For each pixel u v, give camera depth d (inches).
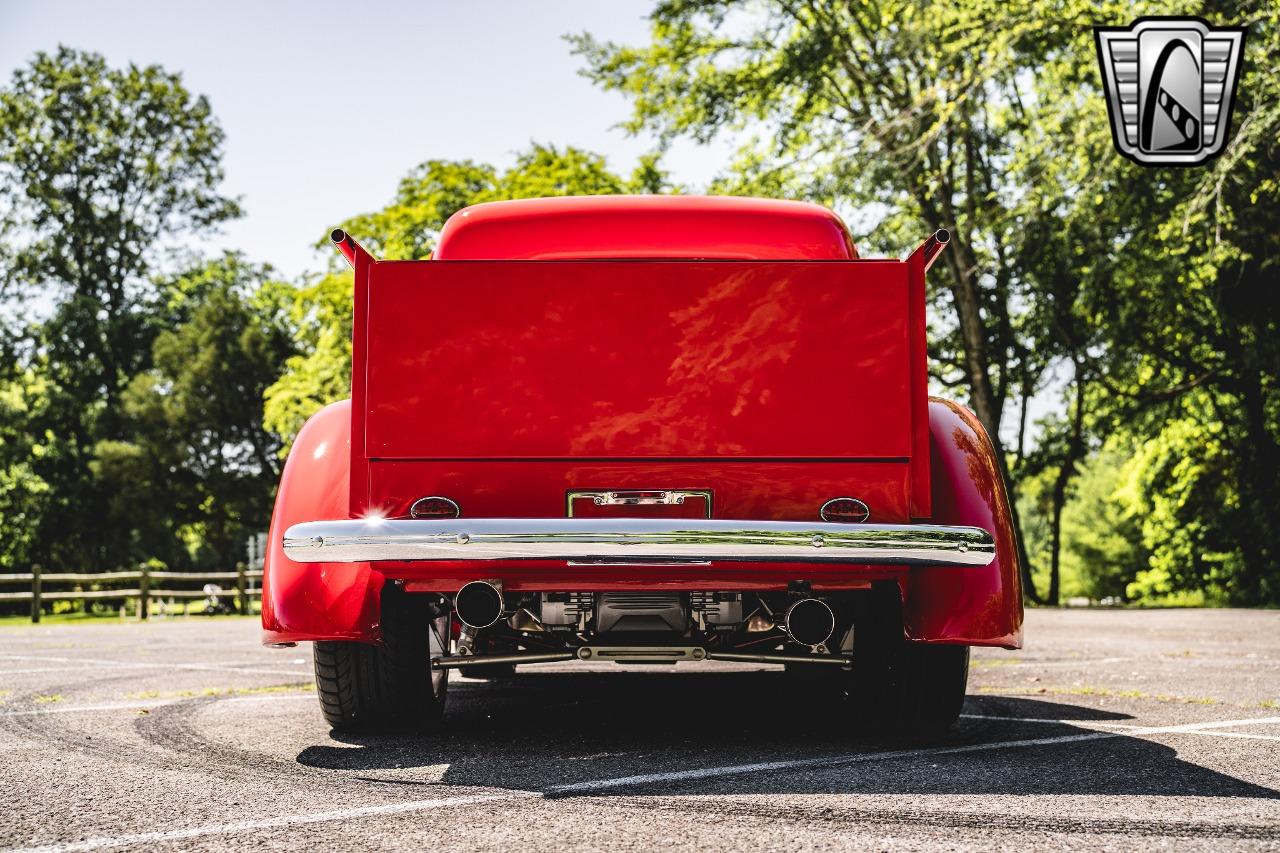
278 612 190.1
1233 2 750.5
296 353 2151.8
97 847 130.3
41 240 1891.0
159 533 1973.4
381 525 173.2
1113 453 1440.7
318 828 138.4
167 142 1942.7
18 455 1887.3
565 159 1187.3
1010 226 971.9
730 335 180.2
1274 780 165.2
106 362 1983.3
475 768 177.8
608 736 211.2
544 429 179.8
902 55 920.3
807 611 183.8
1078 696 271.1
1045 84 890.7
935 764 178.5
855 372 180.4
